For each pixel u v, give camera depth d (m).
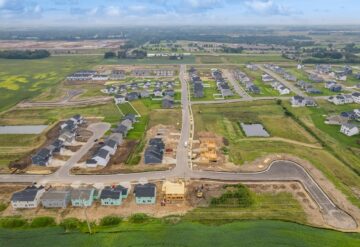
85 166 79.56
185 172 75.75
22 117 119.00
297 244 53.16
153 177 73.94
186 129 103.31
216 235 55.62
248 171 75.88
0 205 64.75
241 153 85.19
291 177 73.06
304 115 115.69
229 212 61.75
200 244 53.53
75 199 63.34
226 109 124.94
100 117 116.81
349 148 88.06
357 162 80.25
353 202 63.78
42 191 67.12
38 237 55.84
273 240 54.12
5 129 106.94
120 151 87.56
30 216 61.50
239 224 58.34
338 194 66.25
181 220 59.59
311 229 56.72
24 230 57.81
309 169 76.06
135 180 72.81
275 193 67.38
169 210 62.59
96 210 63.00
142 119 114.06
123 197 66.25
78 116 110.31
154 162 80.12
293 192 67.69
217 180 72.38
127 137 97.44
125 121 104.44
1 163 82.06
